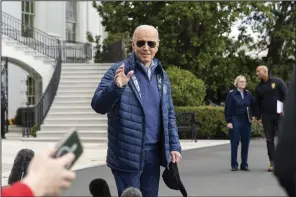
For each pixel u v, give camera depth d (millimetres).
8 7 24453
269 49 25844
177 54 21719
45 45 23172
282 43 25562
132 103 4648
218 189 8352
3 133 17312
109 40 23719
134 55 4816
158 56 22047
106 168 10461
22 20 25594
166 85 4891
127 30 23031
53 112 18047
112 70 4703
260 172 10078
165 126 4762
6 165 10641
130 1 22359
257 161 11766
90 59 25953
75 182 8594
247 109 10312
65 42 26500
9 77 23906
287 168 2061
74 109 18219
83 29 29984
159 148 4809
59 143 1547
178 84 19156
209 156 12734
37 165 1515
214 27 21875
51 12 27188
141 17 22484
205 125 18375
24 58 21438
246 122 10359
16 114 23109
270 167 10148
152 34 4793
